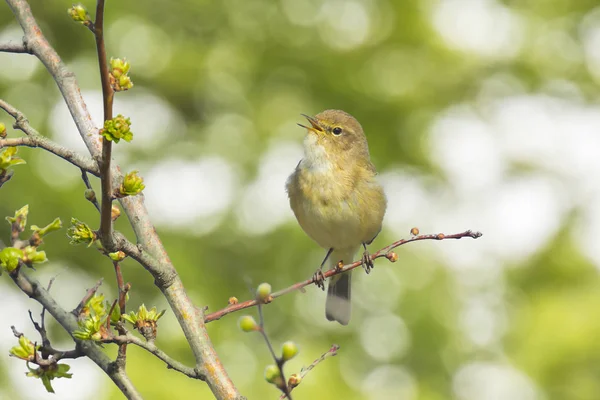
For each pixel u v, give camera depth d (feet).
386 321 49.57
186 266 46.65
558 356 47.57
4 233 44.70
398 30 54.80
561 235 54.65
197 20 54.34
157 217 49.16
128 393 13.38
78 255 46.91
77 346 13.65
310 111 52.47
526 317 50.21
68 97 16.30
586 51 57.77
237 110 52.95
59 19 50.62
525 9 58.08
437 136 53.62
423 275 50.83
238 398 14.08
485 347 49.98
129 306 46.91
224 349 45.21
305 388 43.75
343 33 55.06
